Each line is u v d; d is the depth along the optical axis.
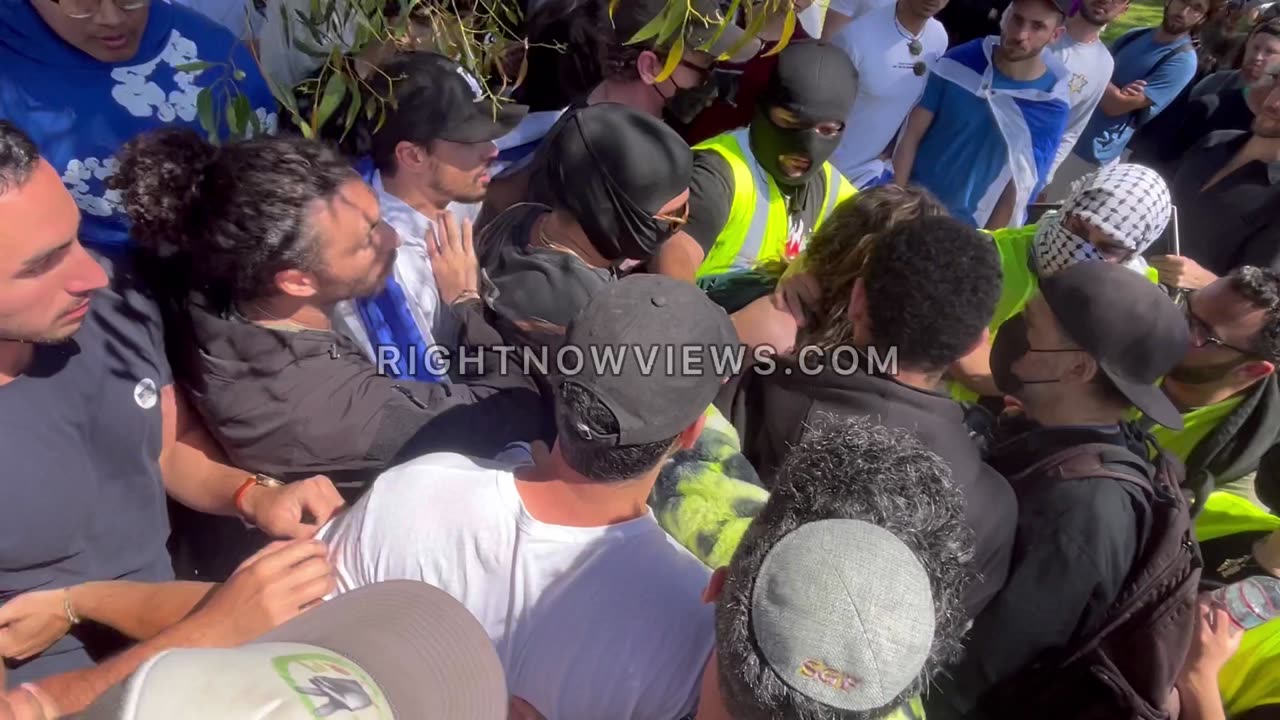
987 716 1.63
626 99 2.48
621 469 1.12
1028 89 3.34
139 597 1.32
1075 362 1.64
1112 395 1.64
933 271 1.47
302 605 1.19
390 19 1.77
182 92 1.77
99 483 1.37
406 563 1.18
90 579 1.39
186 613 1.28
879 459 0.97
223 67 1.77
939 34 3.42
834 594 0.83
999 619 1.54
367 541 1.21
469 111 1.87
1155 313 1.60
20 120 1.64
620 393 1.09
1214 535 2.12
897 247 1.51
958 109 3.40
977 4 4.98
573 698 1.13
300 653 0.76
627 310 1.14
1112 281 1.63
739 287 2.17
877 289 1.51
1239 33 4.46
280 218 1.32
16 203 1.09
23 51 1.61
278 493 1.47
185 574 1.79
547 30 2.71
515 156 2.71
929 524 0.92
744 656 0.85
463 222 2.00
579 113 1.85
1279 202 3.20
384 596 1.01
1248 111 4.18
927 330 1.48
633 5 2.32
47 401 1.28
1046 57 3.44
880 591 0.83
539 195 2.14
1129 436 1.73
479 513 1.17
